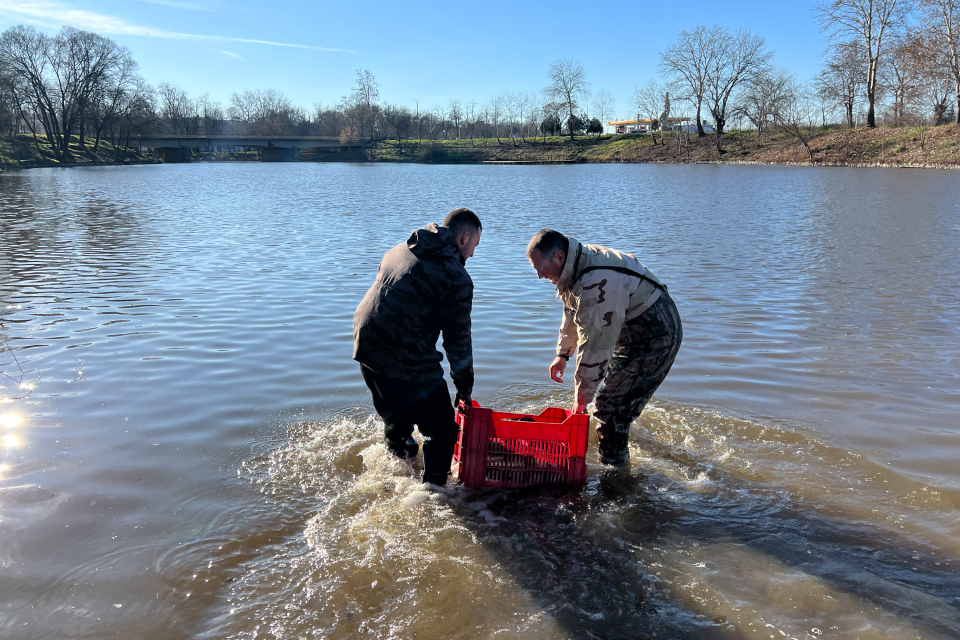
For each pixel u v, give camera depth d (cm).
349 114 10338
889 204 1977
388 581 270
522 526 314
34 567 272
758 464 375
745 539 301
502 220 1691
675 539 302
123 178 4062
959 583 265
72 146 7788
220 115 12581
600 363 354
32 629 237
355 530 308
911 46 4591
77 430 409
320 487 349
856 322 677
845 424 425
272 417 437
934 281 880
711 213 1836
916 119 4869
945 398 466
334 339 607
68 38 7319
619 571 277
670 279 916
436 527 312
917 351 576
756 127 6631
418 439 414
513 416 382
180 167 6750
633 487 354
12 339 597
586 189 2947
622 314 352
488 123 10712
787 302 769
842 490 344
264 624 243
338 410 450
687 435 415
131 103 8062
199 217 1703
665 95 7125
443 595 261
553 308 741
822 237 1326
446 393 362
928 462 370
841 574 272
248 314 696
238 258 1055
